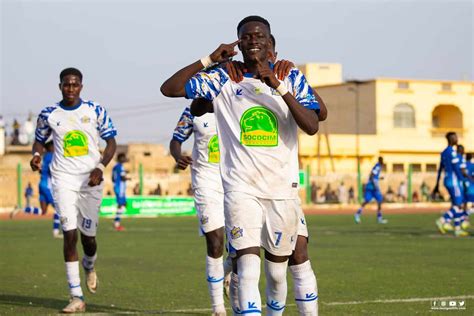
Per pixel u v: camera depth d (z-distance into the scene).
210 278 10.01
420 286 12.57
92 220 11.25
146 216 47.22
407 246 21.02
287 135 7.30
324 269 15.20
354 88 88.38
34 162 11.35
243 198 7.22
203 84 7.24
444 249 19.92
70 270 10.77
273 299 7.64
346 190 68.62
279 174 7.27
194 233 28.88
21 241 24.72
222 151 7.39
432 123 91.44
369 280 13.41
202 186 10.34
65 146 11.17
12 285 13.53
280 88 7.00
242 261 7.24
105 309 10.75
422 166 88.31
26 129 80.00
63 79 11.23
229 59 7.34
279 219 7.29
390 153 86.62
